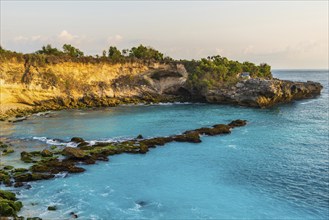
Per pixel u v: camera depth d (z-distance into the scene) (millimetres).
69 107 119000
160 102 134250
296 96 137500
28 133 76062
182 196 42094
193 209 38625
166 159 56625
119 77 139375
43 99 117750
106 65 136000
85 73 130500
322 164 54031
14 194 40750
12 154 59406
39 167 50594
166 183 46188
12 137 72062
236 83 129500
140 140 68500
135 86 140375
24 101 113812
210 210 38406
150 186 45156
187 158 57188
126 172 50406
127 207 38969
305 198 41656
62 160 55562
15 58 112312
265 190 44031
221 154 59406
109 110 113250
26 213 36781
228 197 41844
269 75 180500
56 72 122688
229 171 50875
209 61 150500
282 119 92812
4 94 108562
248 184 45938
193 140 67438
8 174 48625
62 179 47438
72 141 67875
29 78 113875
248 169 51781
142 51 158000
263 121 89750
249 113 103438
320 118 94500
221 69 142250
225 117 96312
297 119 92875
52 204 39375
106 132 77250
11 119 94188
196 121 90500
